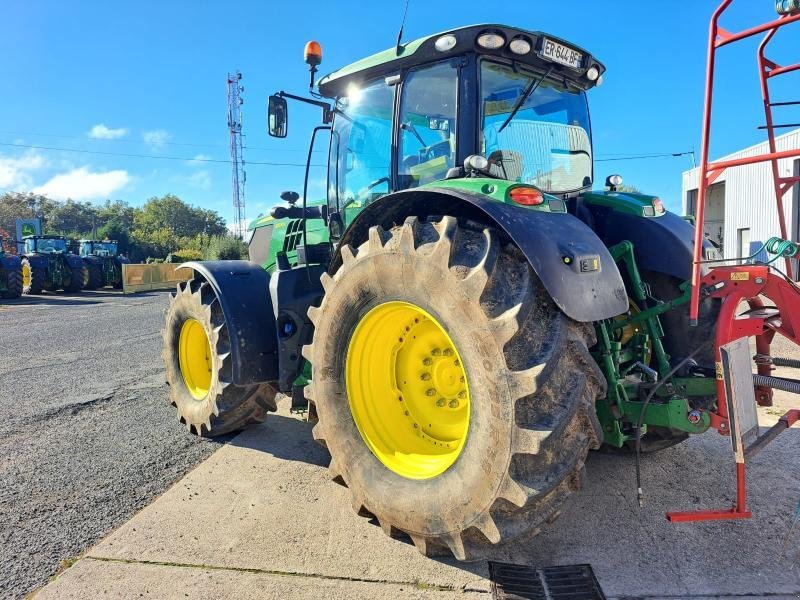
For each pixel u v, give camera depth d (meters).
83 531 2.85
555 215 2.62
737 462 2.38
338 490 3.27
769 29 2.16
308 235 4.46
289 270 3.82
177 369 4.55
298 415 4.75
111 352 7.93
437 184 2.89
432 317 2.45
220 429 4.15
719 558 2.50
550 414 2.19
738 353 2.47
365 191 3.76
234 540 2.72
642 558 2.52
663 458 3.57
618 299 2.50
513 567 2.47
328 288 2.94
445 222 2.44
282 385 3.69
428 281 2.42
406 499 2.54
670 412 2.65
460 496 2.33
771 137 2.91
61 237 22.64
